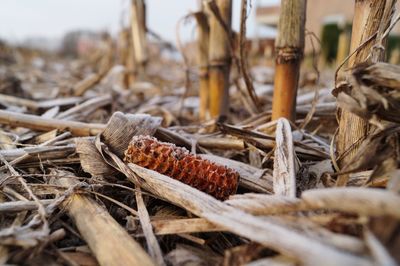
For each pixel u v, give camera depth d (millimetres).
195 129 594
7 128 582
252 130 478
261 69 1577
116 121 405
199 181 351
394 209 202
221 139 488
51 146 422
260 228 239
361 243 208
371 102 302
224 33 600
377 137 314
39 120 496
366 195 215
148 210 368
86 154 383
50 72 1812
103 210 321
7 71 1474
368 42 353
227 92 632
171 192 322
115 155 378
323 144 475
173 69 2072
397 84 299
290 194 321
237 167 410
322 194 234
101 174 380
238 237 324
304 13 460
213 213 278
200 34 657
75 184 352
